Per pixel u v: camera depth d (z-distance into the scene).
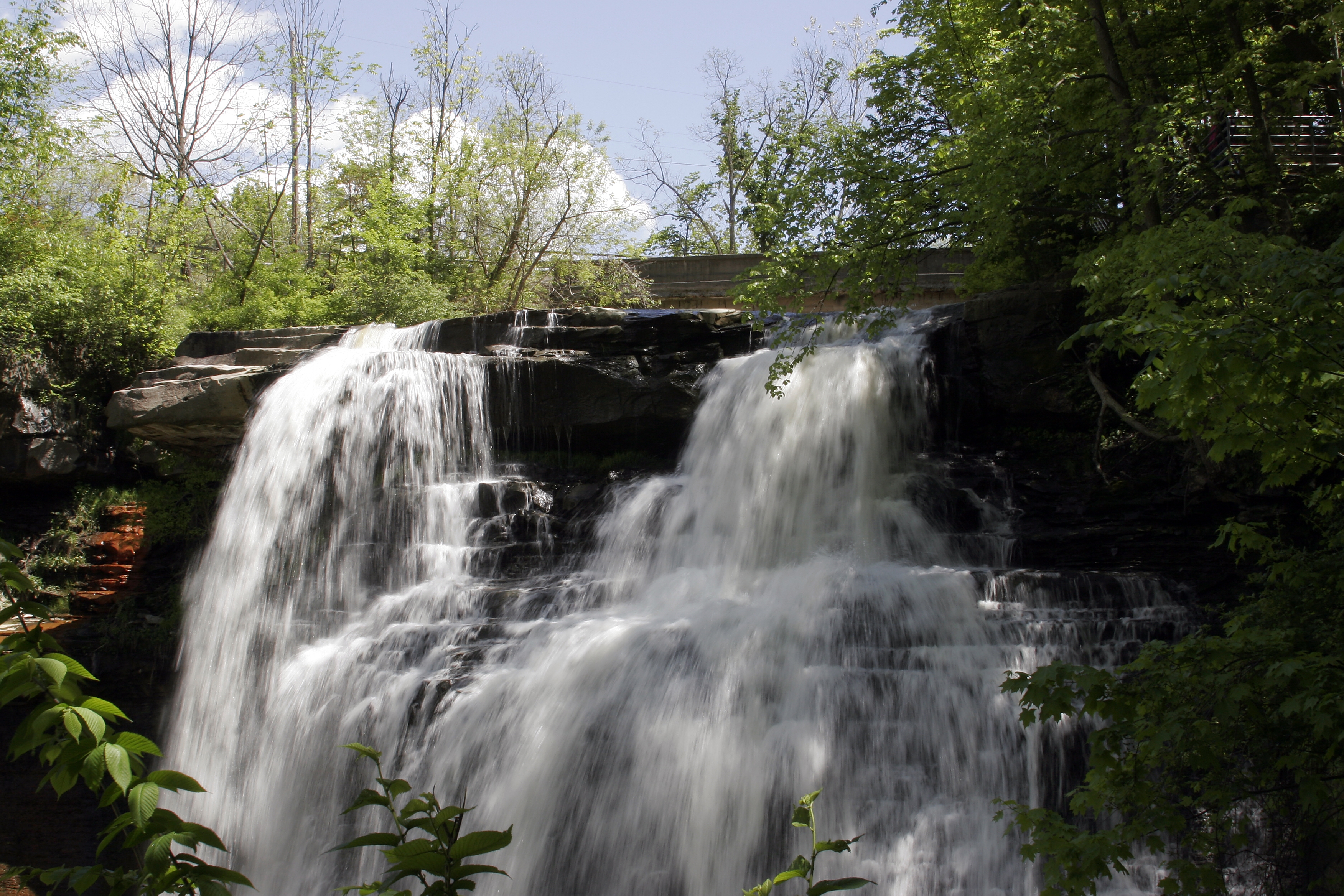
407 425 17.84
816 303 24.14
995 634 11.79
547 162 33.94
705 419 17.94
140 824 2.44
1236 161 16.22
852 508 15.52
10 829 14.22
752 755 10.87
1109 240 14.30
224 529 17.95
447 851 2.67
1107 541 13.98
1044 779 10.34
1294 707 4.99
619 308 28.16
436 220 35.97
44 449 20.83
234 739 15.22
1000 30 19.34
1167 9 16.55
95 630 17.47
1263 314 5.01
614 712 11.52
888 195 16.50
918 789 10.61
